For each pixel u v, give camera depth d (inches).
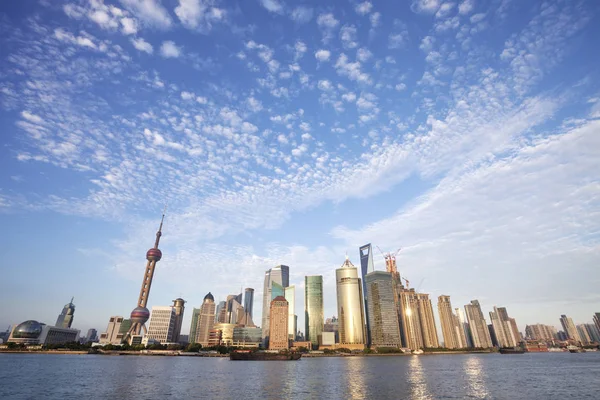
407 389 4820.4
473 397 4170.8
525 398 4101.9
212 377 6299.2
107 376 6067.9
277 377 6427.2
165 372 7130.9
